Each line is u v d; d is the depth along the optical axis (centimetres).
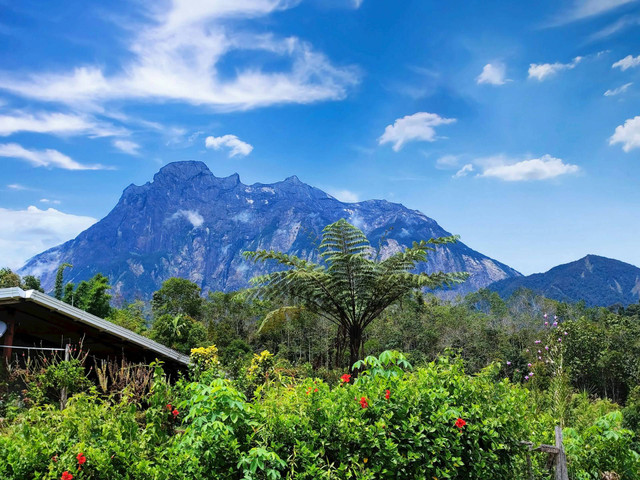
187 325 2798
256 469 306
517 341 4409
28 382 748
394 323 4378
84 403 345
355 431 342
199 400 319
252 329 4091
